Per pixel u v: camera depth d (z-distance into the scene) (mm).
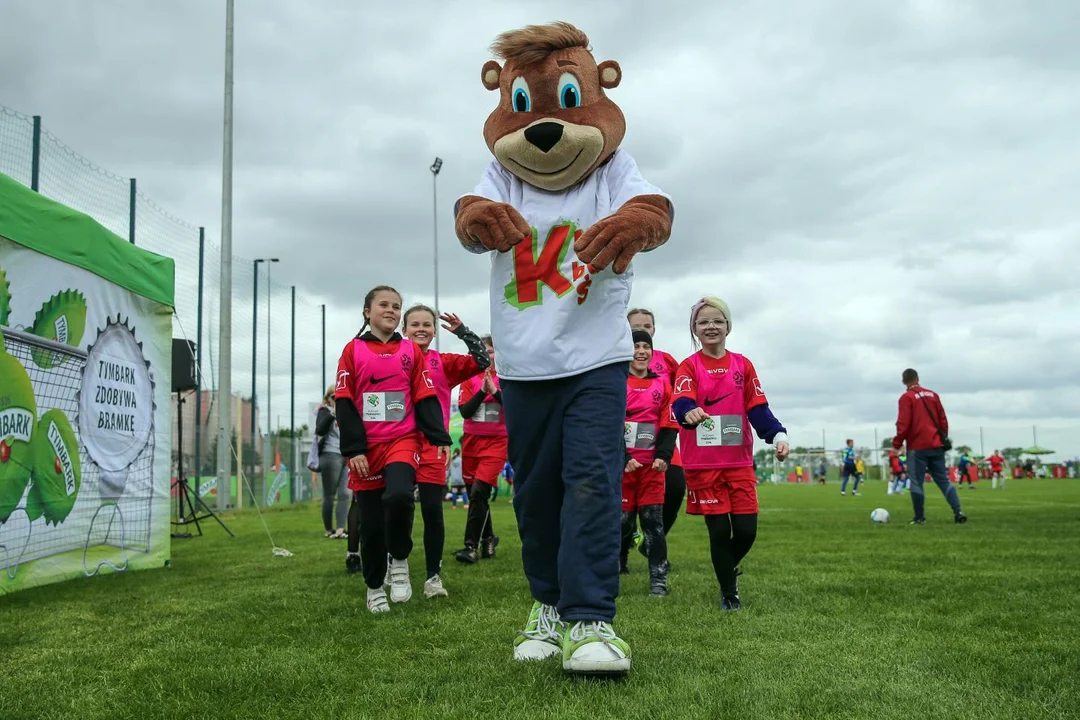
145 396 7129
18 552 5461
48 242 5852
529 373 2914
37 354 5730
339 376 4457
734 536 4426
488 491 6875
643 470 5234
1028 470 52906
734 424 4422
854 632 3602
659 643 3393
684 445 4508
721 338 4523
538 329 2932
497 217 2879
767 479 54219
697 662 3000
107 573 6438
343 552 7699
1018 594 4590
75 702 2703
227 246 17234
